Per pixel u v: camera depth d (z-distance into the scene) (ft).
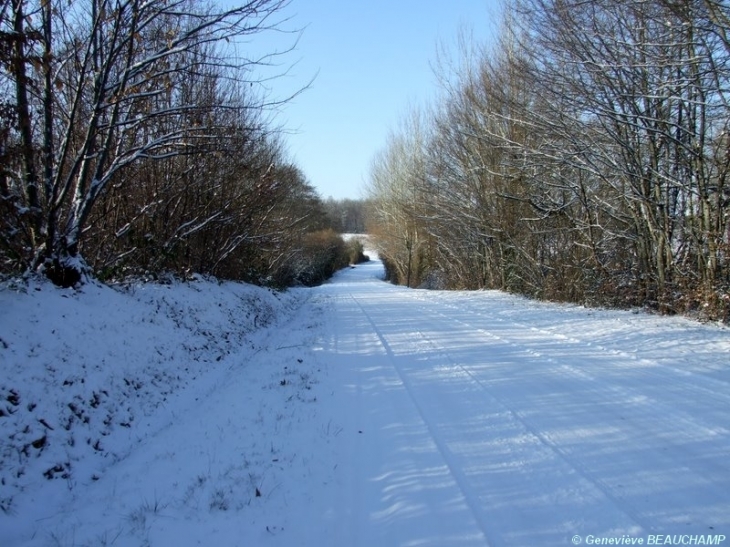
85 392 19.77
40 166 27.76
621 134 44.32
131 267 36.78
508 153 64.69
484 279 92.89
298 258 126.31
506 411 19.54
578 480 13.94
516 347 31.09
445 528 12.10
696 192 38.93
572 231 56.65
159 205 41.22
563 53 44.14
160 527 12.91
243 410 21.88
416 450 16.60
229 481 15.15
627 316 41.01
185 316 34.68
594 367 25.16
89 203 27.63
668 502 12.64
